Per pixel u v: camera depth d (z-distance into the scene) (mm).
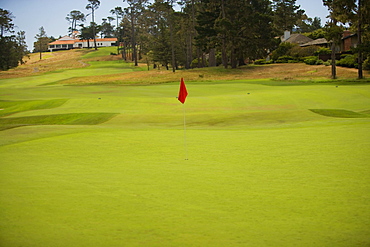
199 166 8531
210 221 5246
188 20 87688
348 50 67750
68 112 25469
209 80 57688
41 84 67812
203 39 71438
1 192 6695
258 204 5902
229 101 27609
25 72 98875
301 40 94438
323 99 27266
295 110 21719
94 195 6484
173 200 6168
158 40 92625
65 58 139375
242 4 72312
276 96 28844
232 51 72750
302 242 4551
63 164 8961
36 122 22953
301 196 6242
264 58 93312
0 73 95562
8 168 8586
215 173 7867
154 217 5426
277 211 5582
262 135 12773
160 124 19047
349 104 25203
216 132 13875
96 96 35969
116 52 153750
